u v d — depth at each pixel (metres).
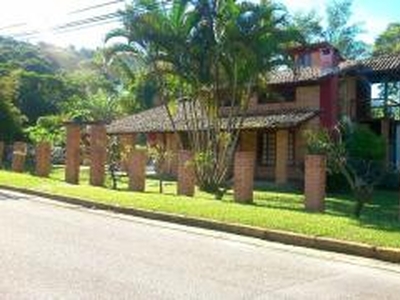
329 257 10.83
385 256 10.79
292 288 8.35
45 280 8.25
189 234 12.74
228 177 25.53
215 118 25.34
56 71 90.19
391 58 32.28
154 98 52.59
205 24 23.83
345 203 22.52
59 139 43.41
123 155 28.50
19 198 18.45
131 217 15.14
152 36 24.06
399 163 32.44
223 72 24.61
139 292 7.84
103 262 9.45
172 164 33.03
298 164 31.84
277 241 12.32
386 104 32.69
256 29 23.67
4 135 40.22
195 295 7.80
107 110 60.41
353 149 25.00
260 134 33.88
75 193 18.69
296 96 32.72
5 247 10.29
